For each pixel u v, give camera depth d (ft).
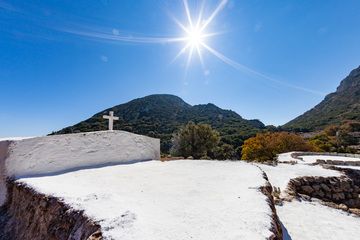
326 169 37.96
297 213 21.42
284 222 19.48
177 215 12.15
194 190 17.01
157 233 10.03
